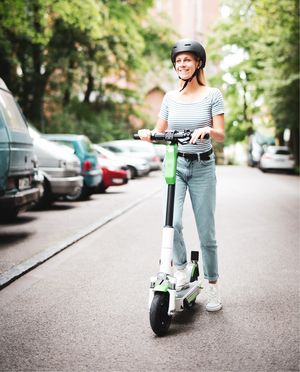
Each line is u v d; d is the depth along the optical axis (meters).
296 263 6.28
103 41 27.47
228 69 40.34
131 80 35.28
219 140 4.02
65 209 11.63
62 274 5.67
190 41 4.00
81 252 6.92
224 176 26.47
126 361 3.29
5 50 23.62
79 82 29.17
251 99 41.53
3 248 6.95
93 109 35.75
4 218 9.82
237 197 14.78
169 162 3.85
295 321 4.11
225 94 43.66
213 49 38.88
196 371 3.14
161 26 36.19
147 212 11.52
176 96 4.21
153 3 31.16
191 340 3.67
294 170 30.78
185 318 4.17
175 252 4.28
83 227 8.86
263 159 30.47
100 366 3.21
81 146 13.67
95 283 5.28
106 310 4.38
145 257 6.60
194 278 4.60
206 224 4.29
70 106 33.38
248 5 24.70
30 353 3.43
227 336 3.75
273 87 26.83
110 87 35.56
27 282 5.32
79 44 27.47
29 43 25.12
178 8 57.00
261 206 12.53
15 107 7.97
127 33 28.75
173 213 3.92
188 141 3.85
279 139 39.62
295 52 25.19
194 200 4.27
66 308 4.43
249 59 36.97
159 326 3.68
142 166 24.08
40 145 11.39
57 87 28.73
